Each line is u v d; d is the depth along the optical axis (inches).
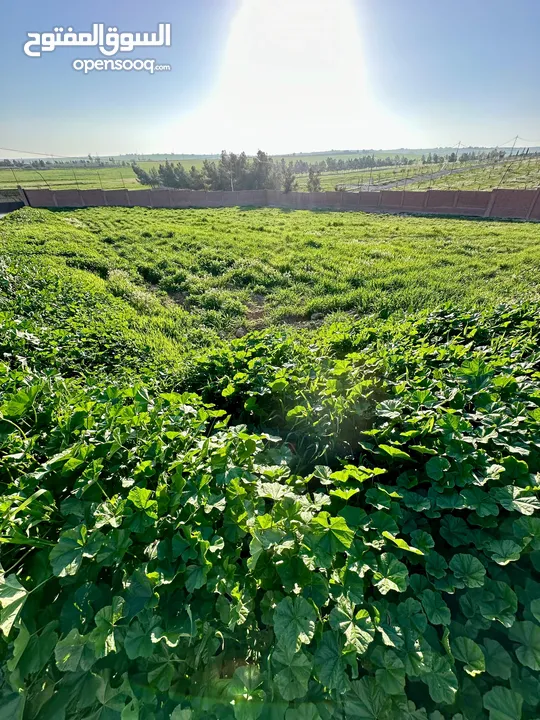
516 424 68.8
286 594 46.9
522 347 108.1
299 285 281.4
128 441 71.2
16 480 57.3
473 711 40.8
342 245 404.2
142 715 37.3
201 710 37.9
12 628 42.0
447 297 223.8
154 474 62.3
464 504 56.7
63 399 86.2
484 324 132.0
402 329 133.6
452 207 746.2
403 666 40.4
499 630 47.0
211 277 309.9
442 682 39.5
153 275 312.0
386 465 74.0
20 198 939.3
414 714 38.6
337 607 43.4
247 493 60.5
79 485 55.2
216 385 107.8
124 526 49.9
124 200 952.9
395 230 516.4
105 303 221.8
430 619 44.7
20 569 46.7
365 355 111.3
